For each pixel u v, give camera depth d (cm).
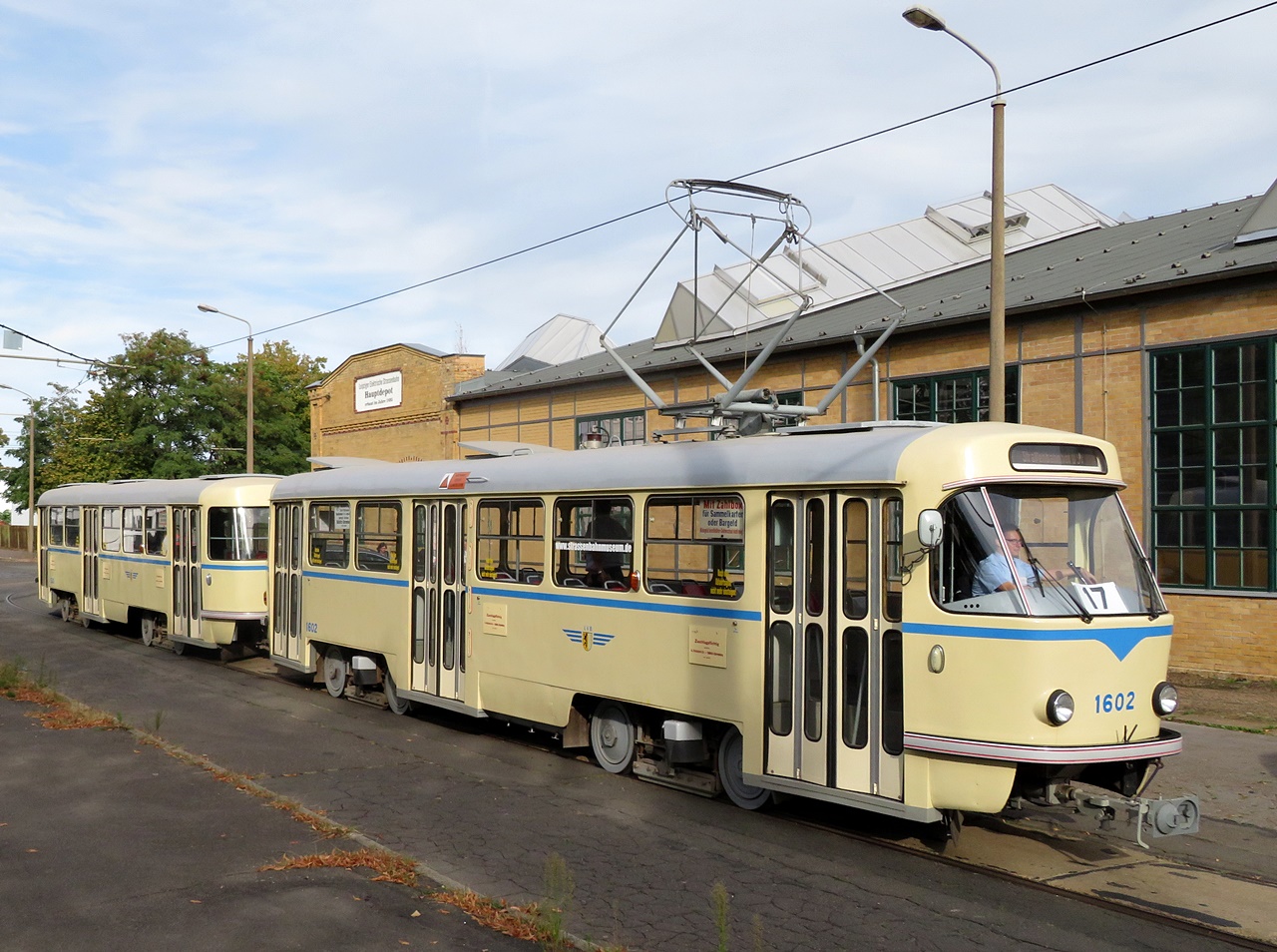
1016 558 724
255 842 739
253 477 1800
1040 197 2700
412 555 1258
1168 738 734
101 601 2209
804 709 809
